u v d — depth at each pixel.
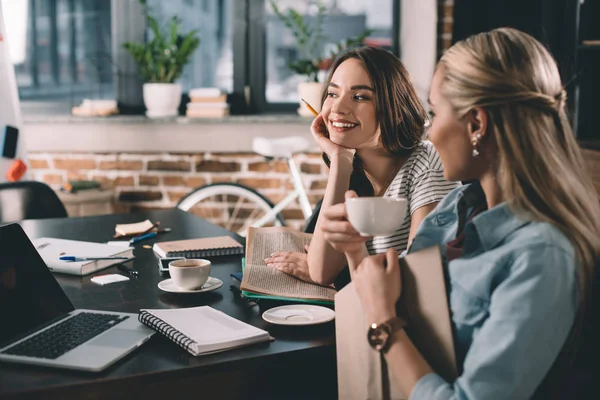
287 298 1.30
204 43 3.74
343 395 1.04
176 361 1.03
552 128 0.88
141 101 3.69
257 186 3.57
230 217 3.59
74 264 1.55
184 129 3.49
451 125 0.92
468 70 0.89
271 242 1.64
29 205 2.47
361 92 1.46
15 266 1.19
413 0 3.47
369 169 1.54
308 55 3.71
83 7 3.67
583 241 0.85
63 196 3.26
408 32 3.51
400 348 0.89
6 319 1.12
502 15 3.26
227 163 3.56
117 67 3.66
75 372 0.99
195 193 3.31
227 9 3.66
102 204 3.38
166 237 1.94
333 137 1.50
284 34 3.70
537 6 3.14
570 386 0.88
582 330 0.88
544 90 0.88
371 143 1.49
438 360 0.89
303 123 3.49
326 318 1.21
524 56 0.88
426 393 0.84
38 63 3.72
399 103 1.47
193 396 1.06
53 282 1.25
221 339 1.08
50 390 0.93
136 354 1.06
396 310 0.95
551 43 3.07
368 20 3.65
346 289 1.02
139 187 3.58
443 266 0.93
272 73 3.73
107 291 1.42
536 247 0.83
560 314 0.82
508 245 0.86
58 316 1.21
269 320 1.20
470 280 0.88
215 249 1.72
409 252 1.09
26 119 3.45
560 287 0.82
